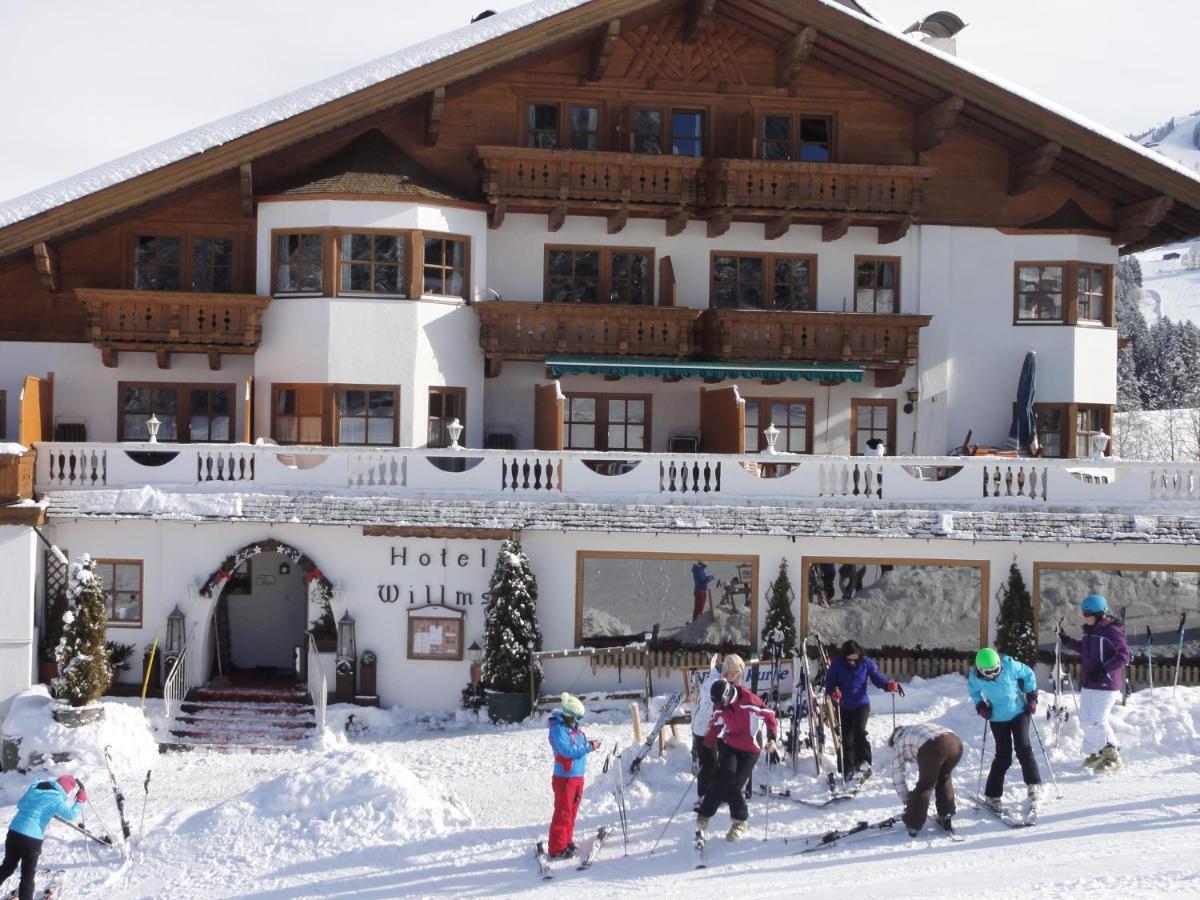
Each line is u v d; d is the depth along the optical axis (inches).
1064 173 1241.4
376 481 1014.4
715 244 1217.4
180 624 994.7
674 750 752.3
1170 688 869.2
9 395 1134.4
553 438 1099.3
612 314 1153.4
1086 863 588.7
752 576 1010.7
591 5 1125.1
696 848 633.0
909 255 1232.8
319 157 1159.6
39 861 677.3
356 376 1112.2
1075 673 1007.6
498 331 1143.0
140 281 1147.3
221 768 874.8
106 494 986.1
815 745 740.7
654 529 987.3
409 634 1000.2
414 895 604.1
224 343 1112.2
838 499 1020.5
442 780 808.3
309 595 1007.0
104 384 1146.7
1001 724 665.6
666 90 1199.6
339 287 1112.2
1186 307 7362.2
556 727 638.5
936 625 1014.4
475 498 1006.4
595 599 1008.9
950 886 567.5
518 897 591.8
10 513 945.5
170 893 629.0
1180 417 3149.6
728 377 1160.8
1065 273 1234.6
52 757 862.5
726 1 1181.7
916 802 635.5
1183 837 620.1
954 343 1236.5
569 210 1168.8
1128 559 1015.6
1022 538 992.2
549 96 1189.7
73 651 892.6
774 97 1214.9
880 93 1227.2
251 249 1151.0
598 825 680.4
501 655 973.2
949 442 1235.2
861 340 1179.9
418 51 1168.8
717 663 711.7
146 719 936.3
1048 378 1234.0
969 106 1200.2
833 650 1007.6
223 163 1090.1
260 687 1017.5
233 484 1004.6
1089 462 1027.3
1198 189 1177.4
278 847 671.8
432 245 1135.6
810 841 641.6
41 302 1138.7
